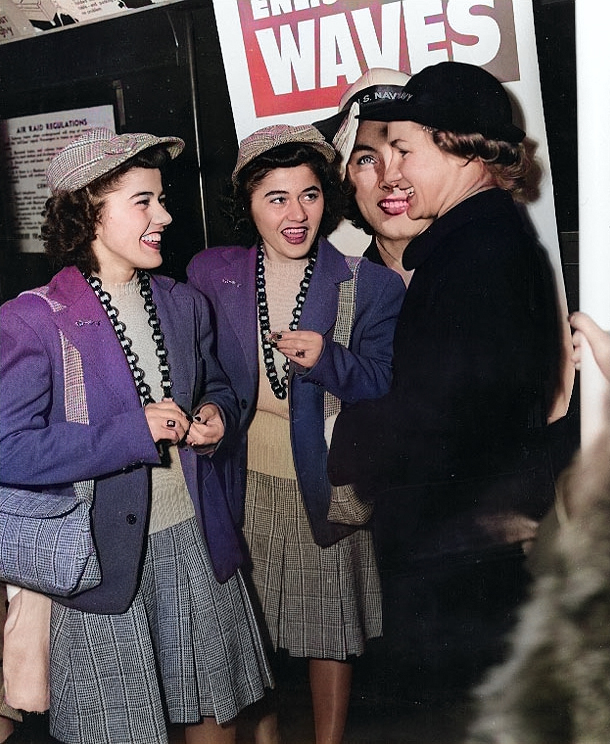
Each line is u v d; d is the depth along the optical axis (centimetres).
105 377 161
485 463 179
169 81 193
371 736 195
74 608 160
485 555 183
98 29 197
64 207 161
